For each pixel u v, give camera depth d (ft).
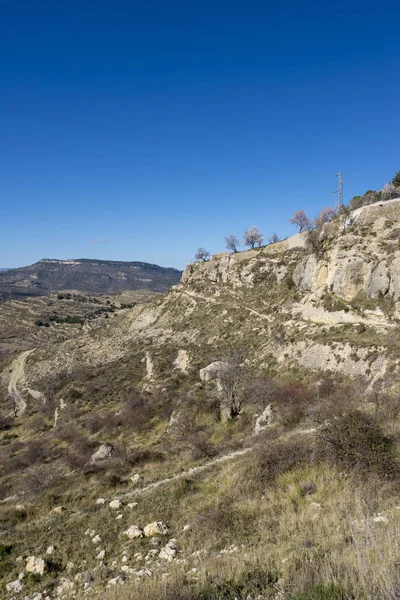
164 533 43.78
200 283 285.02
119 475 78.79
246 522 39.73
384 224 154.40
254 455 58.03
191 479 62.95
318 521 33.88
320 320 150.51
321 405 75.82
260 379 127.24
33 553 45.42
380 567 19.07
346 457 44.47
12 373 313.73
